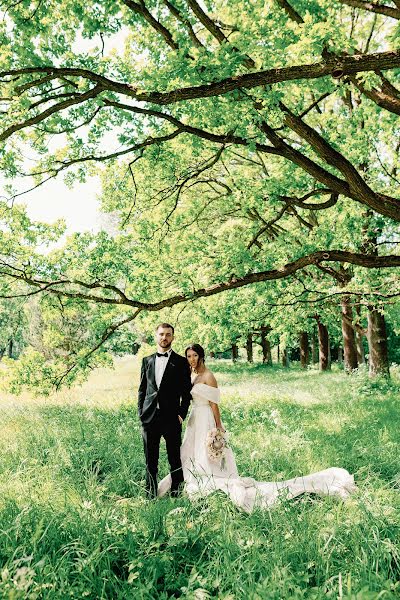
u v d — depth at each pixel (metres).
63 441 7.48
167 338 5.79
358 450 6.74
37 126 6.90
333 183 7.50
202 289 8.95
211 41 6.92
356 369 19.67
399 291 10.30
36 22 5.38
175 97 4.89
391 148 11.07
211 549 3.60
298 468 6.15
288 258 9.64
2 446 7.50
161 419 5.63
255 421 9.78
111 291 9.48
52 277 8.96
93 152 7.72
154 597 3.13
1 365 10.28
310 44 4.63
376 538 3.45
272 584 2.89
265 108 5.15
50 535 3.61
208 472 5.57
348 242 10.11
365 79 6.04
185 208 13.70
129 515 4.28
